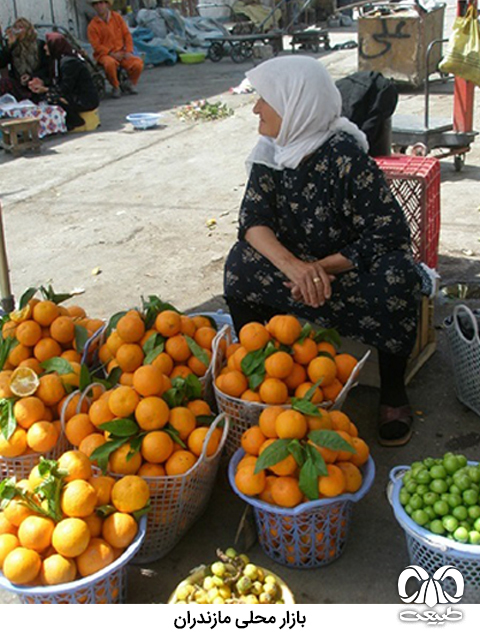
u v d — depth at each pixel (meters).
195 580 2.39
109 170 8.12
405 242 3.12
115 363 2.99
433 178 3.88
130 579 2.62
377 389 3.64
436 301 4.51
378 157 4.17
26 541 2.23
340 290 3.17
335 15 20.25
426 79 6.75
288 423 2.50
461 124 6.97
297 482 2.48
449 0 20.00
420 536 2.30
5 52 10.24
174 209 6.64
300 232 3.24
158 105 11.72
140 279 5.20
